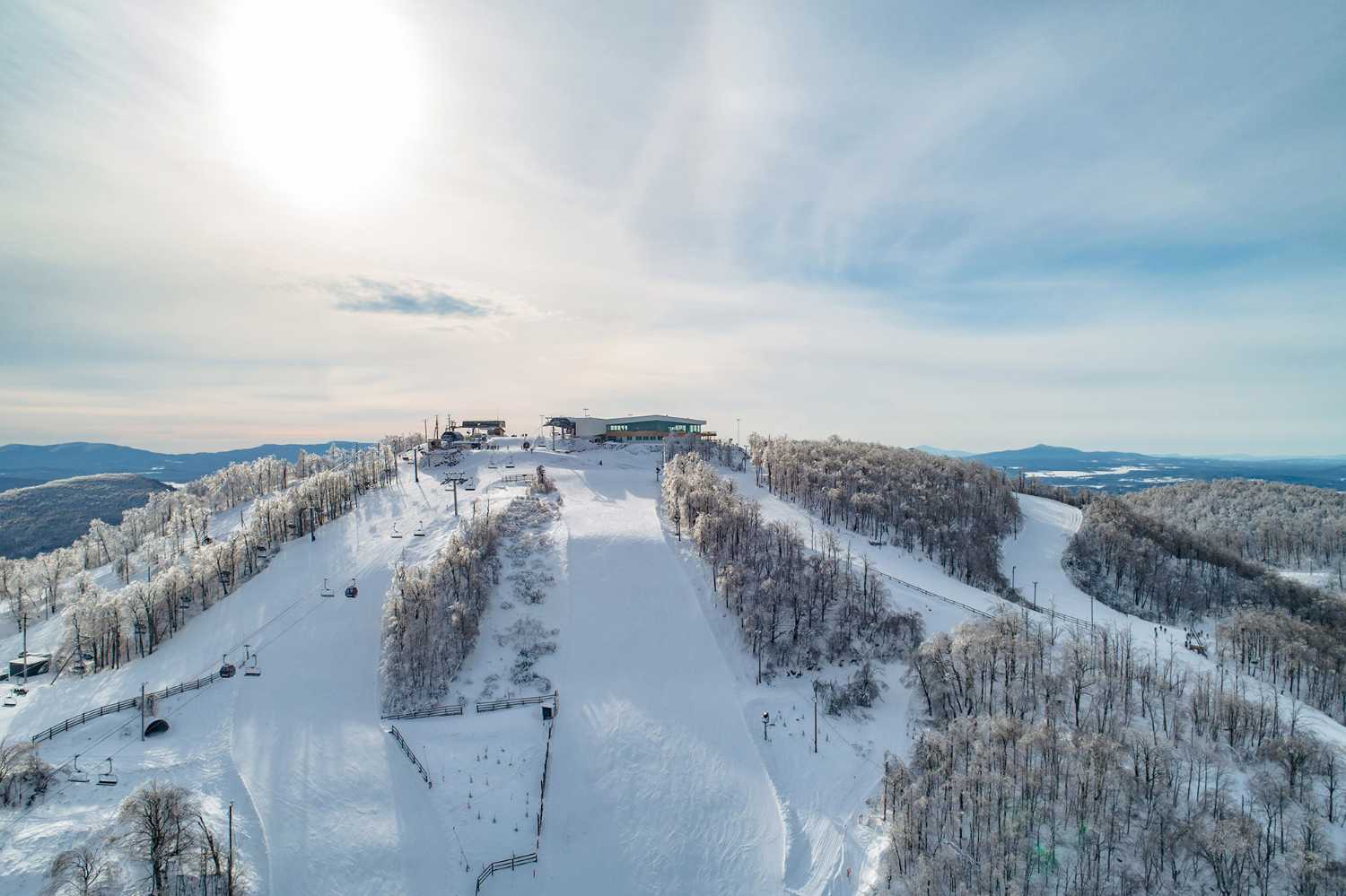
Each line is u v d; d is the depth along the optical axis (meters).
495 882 66.19
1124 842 61.97
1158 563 150.75
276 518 138.62
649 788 77.19
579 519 140.38
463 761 80.75
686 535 130.88
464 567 107.81
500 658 99.06
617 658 99.62
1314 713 85.56
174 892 54.41
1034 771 66.94
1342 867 57.28
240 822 65.69
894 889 61.66
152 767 72.69
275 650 99.44
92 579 135.00
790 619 103.69
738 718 88.12
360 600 111.19
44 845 57.91
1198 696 78.88
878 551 139.50
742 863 68.69
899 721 87.25
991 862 59.97
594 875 67.62
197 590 112.81
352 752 80.31
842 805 74.19
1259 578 151.75
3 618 134.88
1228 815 62.72
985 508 163.88
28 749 67.56
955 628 92.94
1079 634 93.38
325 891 61.75
